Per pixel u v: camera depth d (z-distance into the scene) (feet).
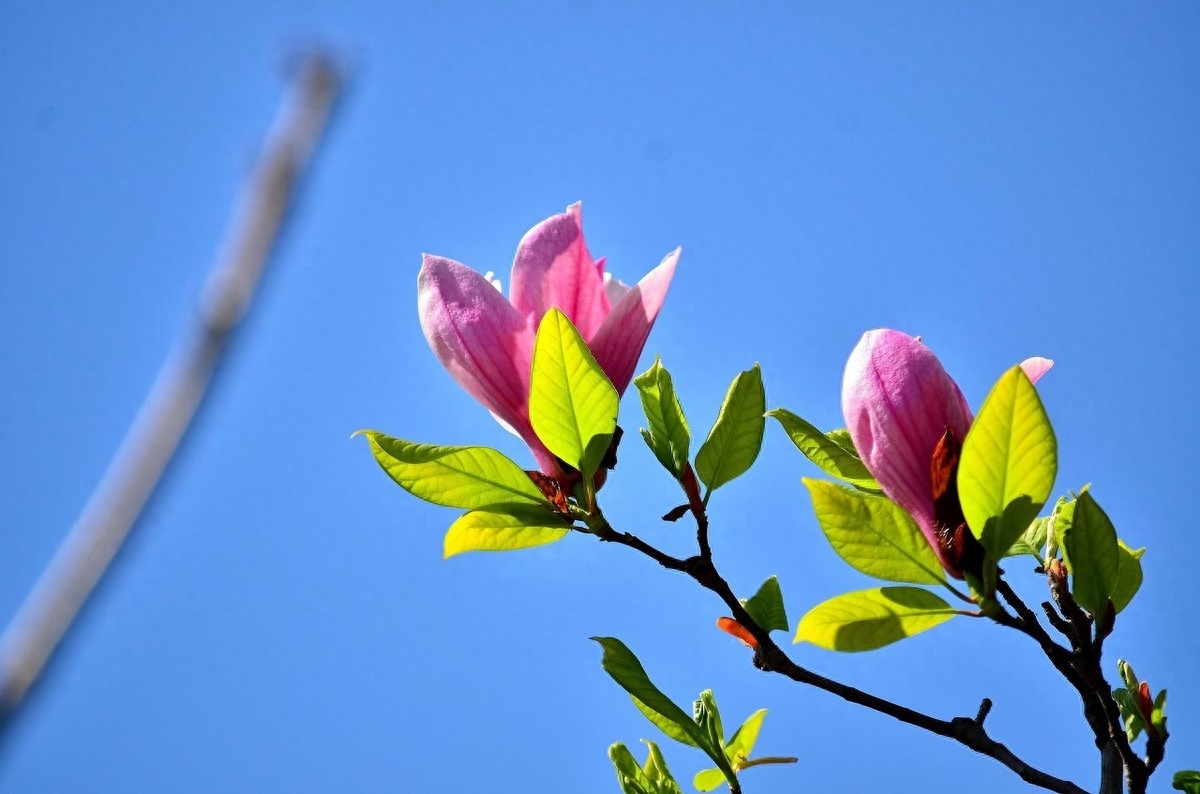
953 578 5.15
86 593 3.90
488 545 5.30
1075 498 5.24
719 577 5.23
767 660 5.19
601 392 5.21
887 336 5.17
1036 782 5.12
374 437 5.22
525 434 5.31
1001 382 5.04
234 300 4.25
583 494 5.28
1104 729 5.12
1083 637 5.09
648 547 5.24
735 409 5.25
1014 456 5.06
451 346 5.31
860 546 5.15
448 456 5.23
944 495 5.11
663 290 5.32
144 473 4.05
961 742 5.16
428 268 5.33
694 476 5.24
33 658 3.79
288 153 4.39
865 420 5.15
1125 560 5.17
